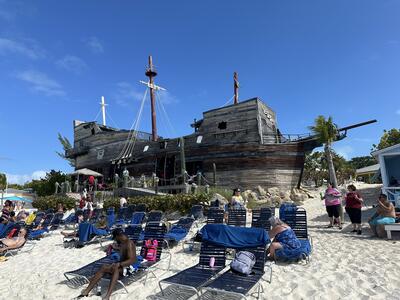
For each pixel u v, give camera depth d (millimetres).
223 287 4848
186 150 27391
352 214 10328
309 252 7273
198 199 16422
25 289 6359
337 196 11562
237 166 24578
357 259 7062
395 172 16219
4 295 6094
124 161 32156
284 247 7043
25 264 8695
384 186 13125
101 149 36312
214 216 10070
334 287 5418
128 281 6277
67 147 54094
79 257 9086
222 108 26203
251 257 5594
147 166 30500
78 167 39062
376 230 9555
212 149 25938
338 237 9781
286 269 6594
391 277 5738
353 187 10492
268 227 9180
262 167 23875
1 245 9625
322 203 20781
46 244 11633
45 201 25812
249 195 22859
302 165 25016
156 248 6902
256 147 24047
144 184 23578
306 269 6539
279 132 28188
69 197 25938
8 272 7938
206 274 5582
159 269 7117
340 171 42250
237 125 25141
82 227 10477
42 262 8781
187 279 5320
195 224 13250
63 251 10125
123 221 13312
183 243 8992
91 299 5473
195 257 8117
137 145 32188
